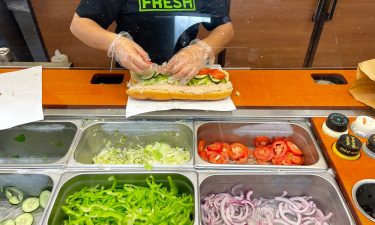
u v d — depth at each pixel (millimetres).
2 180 852
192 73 978
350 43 2115
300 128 958
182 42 1229
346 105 1014
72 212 774
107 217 784
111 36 1039
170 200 814
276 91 1080
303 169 825
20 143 1040
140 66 959
